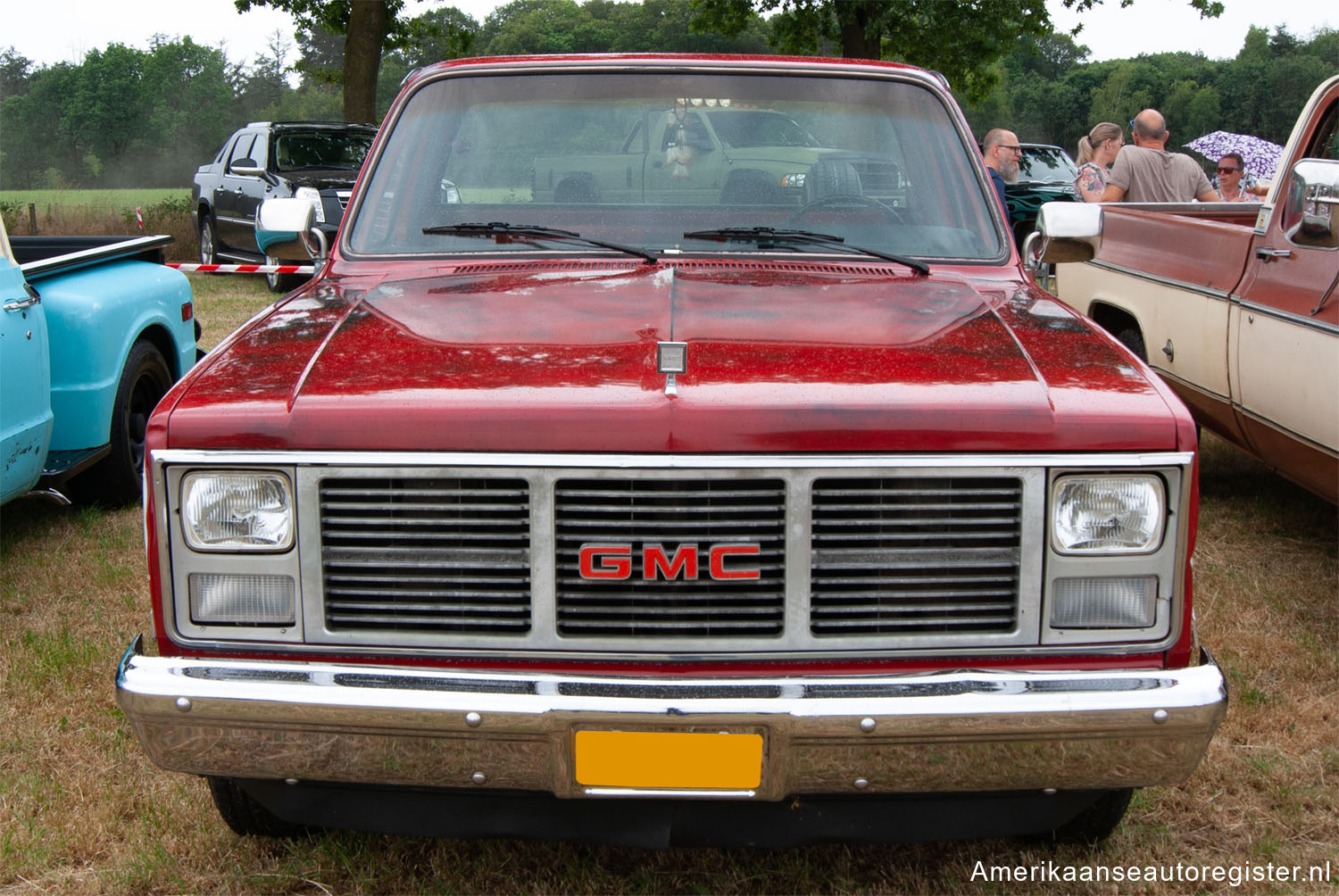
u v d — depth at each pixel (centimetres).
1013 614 221
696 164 330
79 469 491
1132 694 213
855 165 331
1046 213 334
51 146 7200
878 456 214
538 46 6525
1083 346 248
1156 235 567
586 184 330
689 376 223
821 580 217
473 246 318
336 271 315
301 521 217
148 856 278
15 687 368
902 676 217
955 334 252
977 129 8125
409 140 340
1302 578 473
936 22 1969
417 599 220
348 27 1878
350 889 270
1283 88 7619
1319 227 423
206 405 220
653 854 284
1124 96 7900
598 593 216
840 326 254
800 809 236
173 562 221
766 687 211
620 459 211
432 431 213
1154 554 220
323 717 213
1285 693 367
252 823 281
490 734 212
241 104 7400
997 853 286
